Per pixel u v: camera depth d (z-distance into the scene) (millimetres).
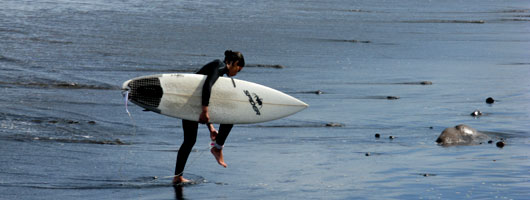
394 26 124875
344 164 31938
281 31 106938
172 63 70500
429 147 36188
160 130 39719
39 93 50469
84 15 116312
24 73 58906
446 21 139375
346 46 91500
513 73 69312
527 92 57250
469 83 62312
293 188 27562
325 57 79625
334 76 65312
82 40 84875
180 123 41969
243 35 99375
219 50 82625
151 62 70250
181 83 28156
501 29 124875
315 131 40500
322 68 70625
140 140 36938
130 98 27781
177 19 118562
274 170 30656
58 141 35750
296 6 159750
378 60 78500
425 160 32875
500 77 66438
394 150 35344
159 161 32188
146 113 44625
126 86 27734
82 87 54219
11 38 82188
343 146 36344
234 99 29141
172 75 28266
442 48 92688
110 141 36250
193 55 77312
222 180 28844
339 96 54344
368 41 98438
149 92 27875
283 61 74875
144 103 27891
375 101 52219
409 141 37906
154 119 42844
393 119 44875
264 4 160500
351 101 52094
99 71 62625
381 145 36688
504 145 36469
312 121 43562
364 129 41344
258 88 29703
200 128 40562
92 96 50344
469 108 49406
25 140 35531
